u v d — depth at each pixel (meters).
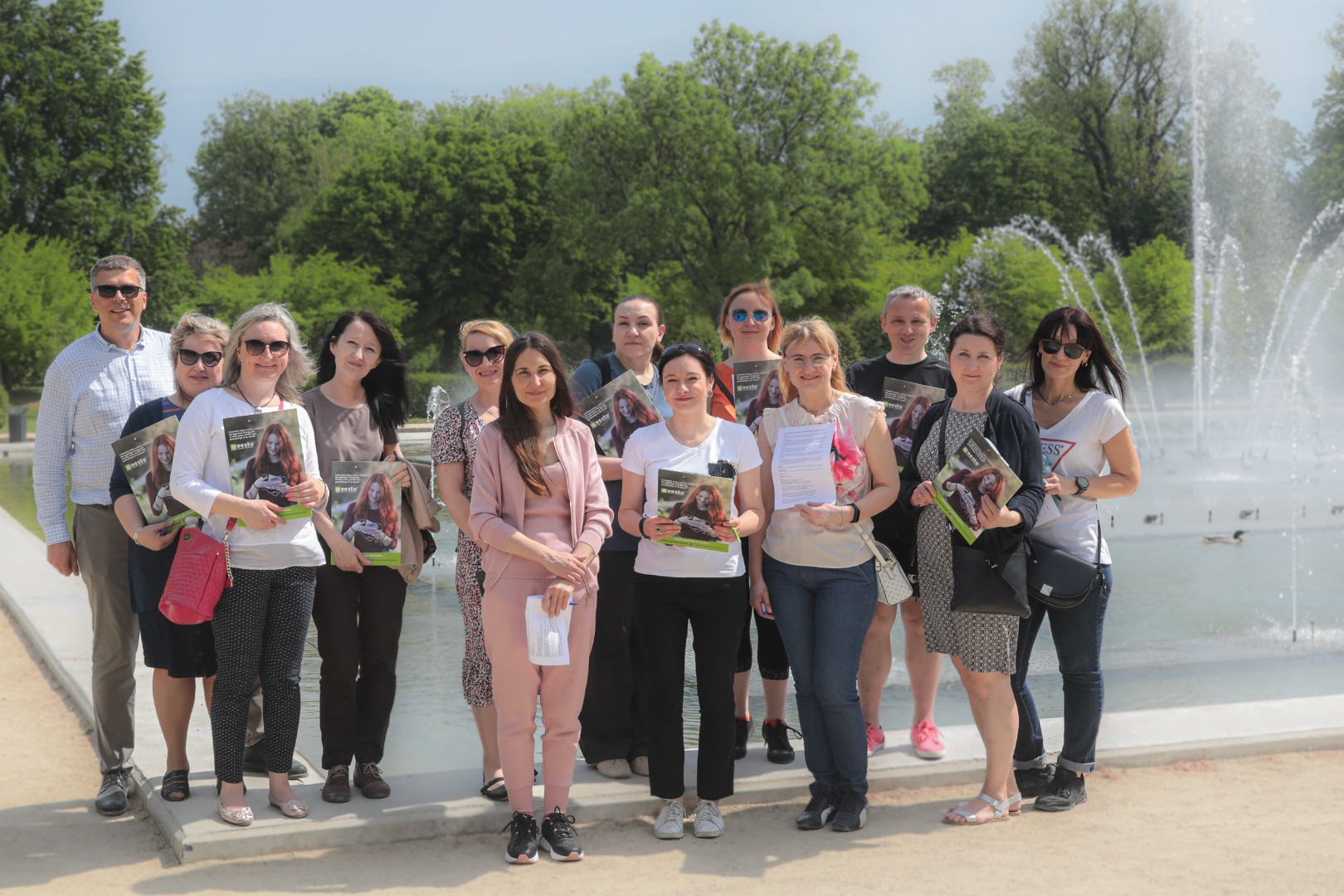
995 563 4.44
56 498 4.95
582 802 4.70
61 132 44.16
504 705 4.38
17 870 4.16
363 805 4.62
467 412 4.82
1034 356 4.98
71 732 6.04
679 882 4.05
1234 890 3.86
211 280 45.09
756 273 41.88
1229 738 5.25
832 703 4.57
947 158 62.03
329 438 4.80
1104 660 7.00
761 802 4.91
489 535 4.34
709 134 41.19
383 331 4.90
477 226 52.44
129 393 5.00
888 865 4.17
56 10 43.91
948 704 6.36
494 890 3.99
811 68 42.97
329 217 53.50
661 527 4.45
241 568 4.41
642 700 5.08
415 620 8.93
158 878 4.09
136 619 4.98
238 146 71.44
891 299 5.38
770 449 4.88
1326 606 8.32
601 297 52.91
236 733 4.42
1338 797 4.71
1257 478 16.27
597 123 43.03
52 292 37.84
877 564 4.70
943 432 4.73
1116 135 54.81
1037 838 4.40
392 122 76.69
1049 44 53.06
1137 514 12.68
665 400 5.34
